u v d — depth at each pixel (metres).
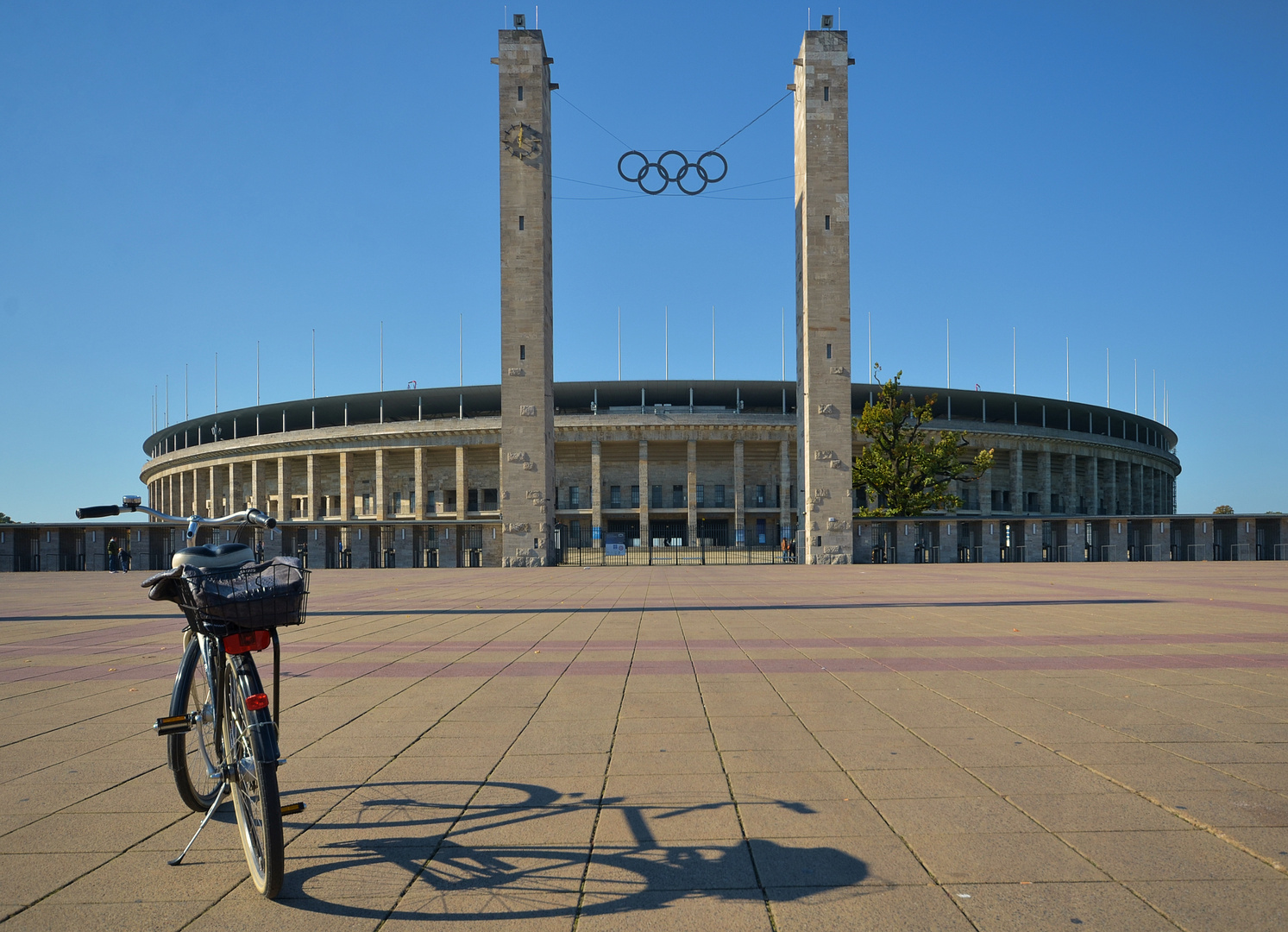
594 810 5.42
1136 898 4.07
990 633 14.59
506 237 52.06
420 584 32.12
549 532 51.12
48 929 3.91
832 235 52.78
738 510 86.62
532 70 52.53
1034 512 96.06
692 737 7.33
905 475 63.53
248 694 4.26
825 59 53.38
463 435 86.94
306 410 98.56
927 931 3.76
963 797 5.62
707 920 3.90
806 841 4.87
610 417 86.38
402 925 3.90
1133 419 108.00
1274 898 4.06
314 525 50.19
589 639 14.22
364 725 7.91
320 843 4.92
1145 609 18.64
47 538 49.78
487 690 9.65
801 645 13.26
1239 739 7.11
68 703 9.20
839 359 52.38
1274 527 50.94
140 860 4.77
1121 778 6.02
